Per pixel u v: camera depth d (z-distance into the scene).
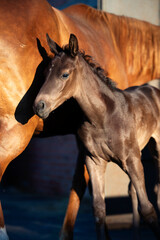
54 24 4.87
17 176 15.35
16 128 4.43
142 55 6.87
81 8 6.18
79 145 5.56
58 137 13.28
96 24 6.17
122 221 7.80
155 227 4.66
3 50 4.28
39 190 14.03
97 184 4.91
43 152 13.98
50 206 11.47
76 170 5.64
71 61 4.33
